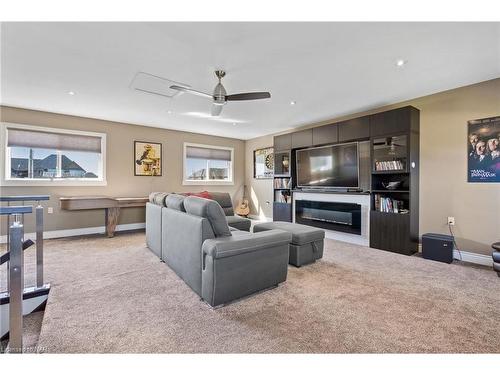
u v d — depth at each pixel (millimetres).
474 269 2891
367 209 4062
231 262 1994
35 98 3684
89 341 1536
